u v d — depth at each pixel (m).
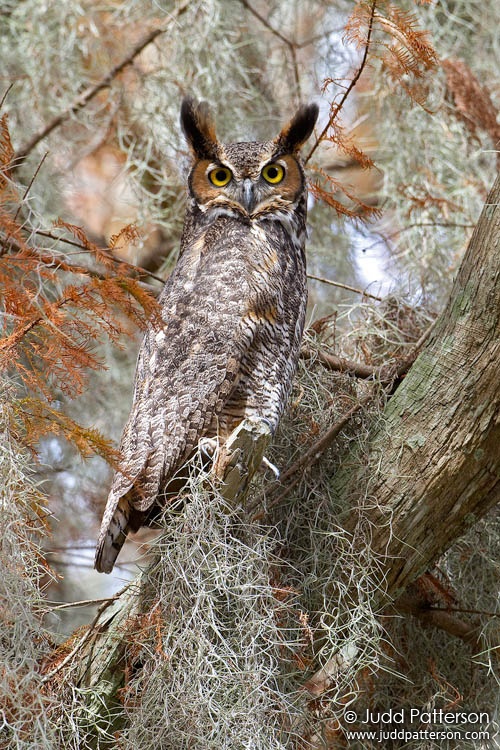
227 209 9.65
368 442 8.80
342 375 9.55
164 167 14.00
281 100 14.78
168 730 7.25
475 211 13.16
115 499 8.20
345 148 9.15
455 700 8.77
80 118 13.73
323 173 9.66
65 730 7.70
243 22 14.55
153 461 8.33
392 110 13.69
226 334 8.70
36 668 7.05
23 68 13.63
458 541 9.51
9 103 13.30
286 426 9.20
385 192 13.61
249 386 8.80
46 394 6.82
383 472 8.63
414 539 8.62
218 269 9.10
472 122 13.04
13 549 6.96
